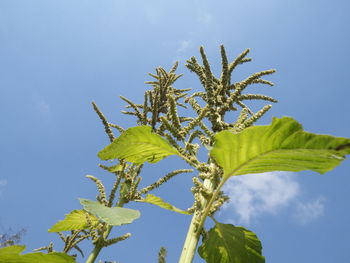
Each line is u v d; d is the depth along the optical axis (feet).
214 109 1.41
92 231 1.54
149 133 1.24
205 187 1.16
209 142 1.32
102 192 1.73
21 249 1.01
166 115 1.96
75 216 1.67
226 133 0.95
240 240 1.33
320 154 0.89
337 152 0.85
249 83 1.52
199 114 1.40
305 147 0.89
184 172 1.71
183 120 2.18
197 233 1.09
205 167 1.24
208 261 1.35
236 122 1.30
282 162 1.00
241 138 0.96
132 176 1.86
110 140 1.84
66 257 1.04
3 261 1.04
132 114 2.27
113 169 1.90
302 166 0.99
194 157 1.26
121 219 1.09
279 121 0.87
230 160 1.05
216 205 1.13
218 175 1.21
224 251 1.34
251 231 1.35
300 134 0.88
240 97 1.57
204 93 1.59
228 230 1.33
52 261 1.05
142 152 1.35
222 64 1.58
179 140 1.29
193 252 1.06
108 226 1.62
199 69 1.53
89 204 1.13
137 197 1.67
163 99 2.27
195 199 1.20
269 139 0.93
